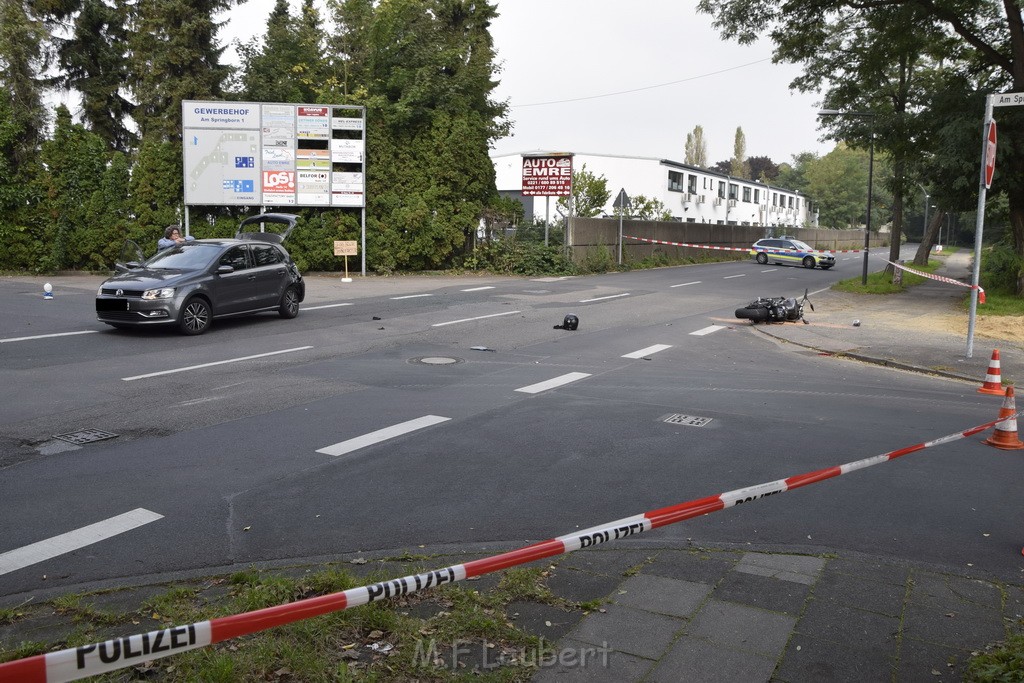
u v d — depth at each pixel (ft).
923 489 23.00
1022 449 27.55
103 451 25.04
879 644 13.75
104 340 45.06
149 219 88.17
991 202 88.94
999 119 72.59
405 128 98.07
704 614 14.71
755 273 121.80
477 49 115.14
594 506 21.15
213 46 110.52
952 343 52.60
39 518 19.52
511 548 18.22
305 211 94.58
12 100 96.58
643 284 94.58
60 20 109.81
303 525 19.47
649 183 195.31
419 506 20.92
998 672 12.34
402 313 60.64
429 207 98.43
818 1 77.97
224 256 50.96
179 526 19.24
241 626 8.66
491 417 30.45
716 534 19.21
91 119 113.91
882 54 87.10
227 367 38.81
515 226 107.76
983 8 77.97
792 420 31.14
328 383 35.86
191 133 88.43
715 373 41.50
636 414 31.48
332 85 104.06
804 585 16.19
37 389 33.09
